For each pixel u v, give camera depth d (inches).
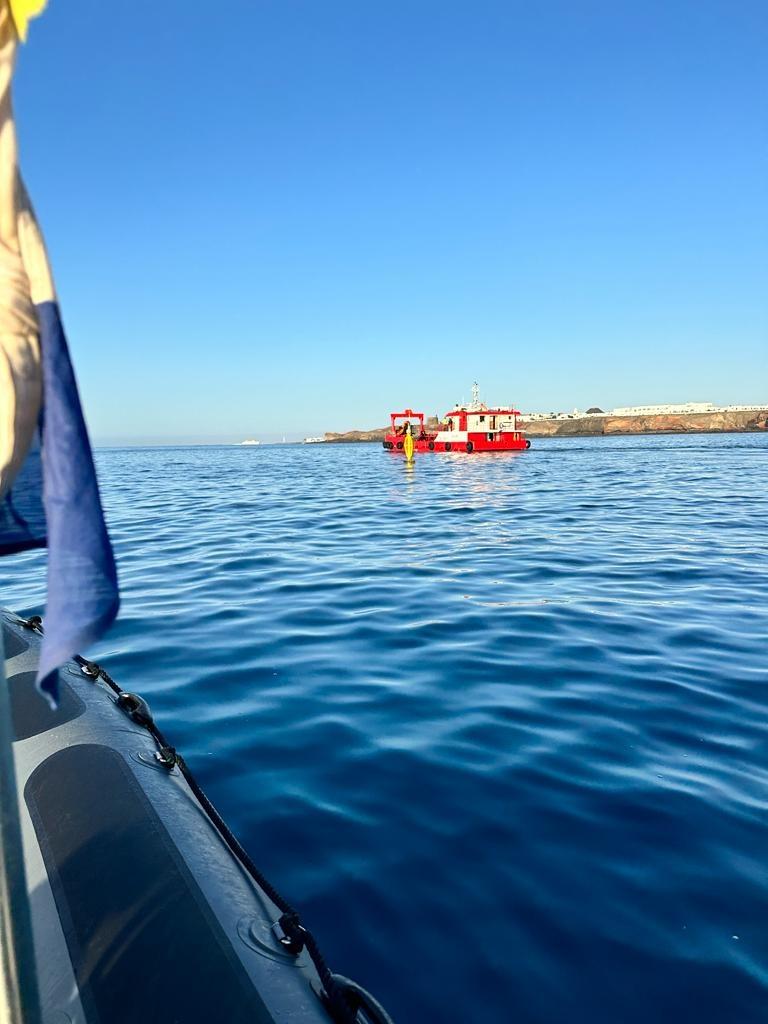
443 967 92.4
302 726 171.9
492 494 841.5
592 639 243.6
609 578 348.5
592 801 134.6
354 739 164.1
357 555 427.2
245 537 509.7
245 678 207.6
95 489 37.2
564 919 101.3
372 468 1561.3
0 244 34.2
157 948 69.8
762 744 159.0
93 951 69.2
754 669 210.1
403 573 368.2
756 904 104.2
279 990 67.6
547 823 127.0
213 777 145.7
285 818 129.3
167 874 81.0
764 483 968.3
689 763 150.1
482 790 139.3
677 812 130.2
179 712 181.2
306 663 221.3
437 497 811.4
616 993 87.9
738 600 299.1
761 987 88.6
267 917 79.0
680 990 88.3
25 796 96.9
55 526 35.5
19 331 34.2
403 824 127.1
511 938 97.6
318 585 340.8
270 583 346.9
